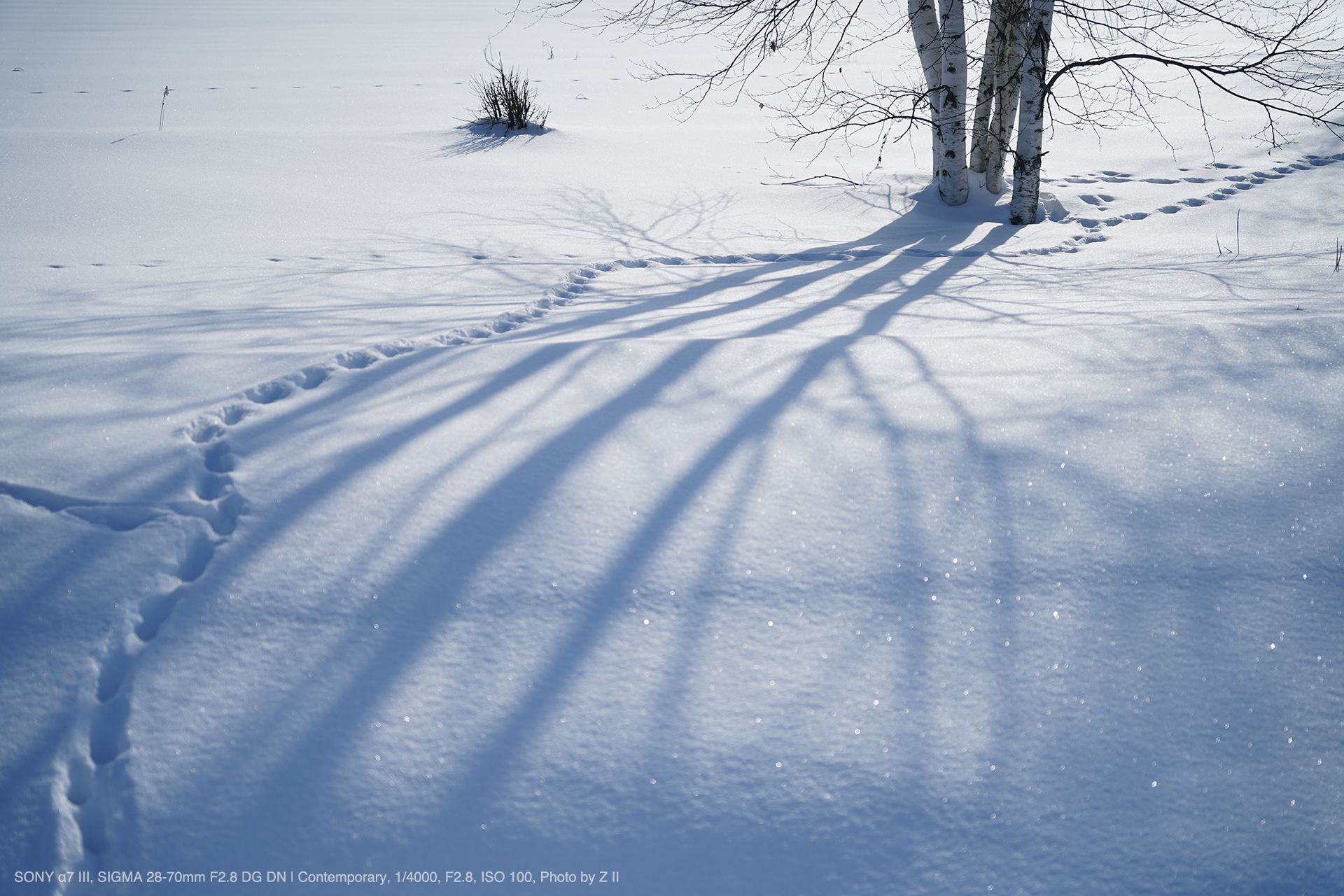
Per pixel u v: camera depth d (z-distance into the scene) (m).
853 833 1.58
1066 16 8.04
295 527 2.28
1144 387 2.98
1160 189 9.23
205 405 2.92
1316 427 2.70
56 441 2.64
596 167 10.83
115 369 3.22
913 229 8.21
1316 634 1.98
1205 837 1.58
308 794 1.64
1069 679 1.88
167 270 6.18
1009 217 8.38
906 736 1.75
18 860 1.55
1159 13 7.86
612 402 2.96
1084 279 5.62
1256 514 2.33
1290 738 1.75
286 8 47.00
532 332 4.21
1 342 3.93
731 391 3.04
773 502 2.40
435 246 7.30
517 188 9.71
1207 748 1.73
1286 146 10.84
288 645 1.94
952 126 8.66
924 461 2.58
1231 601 2.06
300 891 1.49
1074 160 10.95
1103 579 2.13
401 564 2.17
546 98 16.41
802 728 1.76
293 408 2.92
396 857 1.54
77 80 17.41
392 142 11.68
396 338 3.81
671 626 2.00
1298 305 4.06
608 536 2.27
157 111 13.93
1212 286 4.98
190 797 1.63
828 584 2.12
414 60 22.11
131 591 2.06
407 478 2.49
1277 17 13.05
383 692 1.83
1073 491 2.43
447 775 1.67
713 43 25.91
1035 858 1.54
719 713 1.79
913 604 2.07
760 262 6.97
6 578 2.08
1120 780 1.67
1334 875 1.52
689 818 1.60
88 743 1.75
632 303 5.20
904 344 3.46
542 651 1.94
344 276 6.02
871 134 13.27
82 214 7.75
